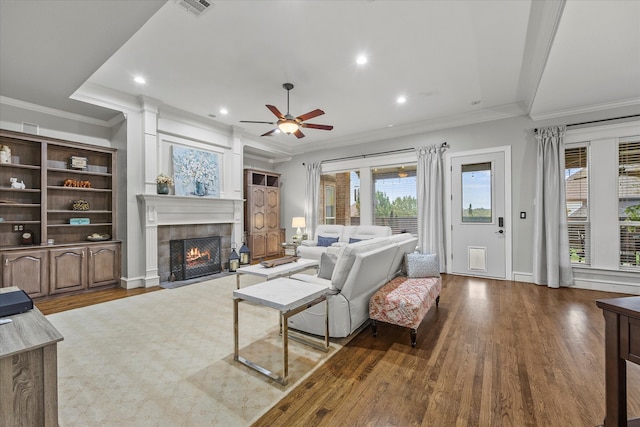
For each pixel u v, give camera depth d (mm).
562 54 2842
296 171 7648
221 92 4156
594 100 3979
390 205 6211
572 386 1870
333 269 2822
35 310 1526
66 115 4176
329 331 2514
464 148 5180
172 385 1896
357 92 4180
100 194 4586
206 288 4340
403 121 5512
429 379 1961
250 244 6930
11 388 1080
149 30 2740
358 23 2666
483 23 2668
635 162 3955
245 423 1555
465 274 5160
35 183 3941
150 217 4449
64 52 2734
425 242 5426
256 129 6074
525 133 4652
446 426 1523
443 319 3068
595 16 2281
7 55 2771
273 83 3875
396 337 2645
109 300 3744
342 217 7020
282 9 2473
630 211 3998
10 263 3506
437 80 3828
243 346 2461
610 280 4078
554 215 4273
